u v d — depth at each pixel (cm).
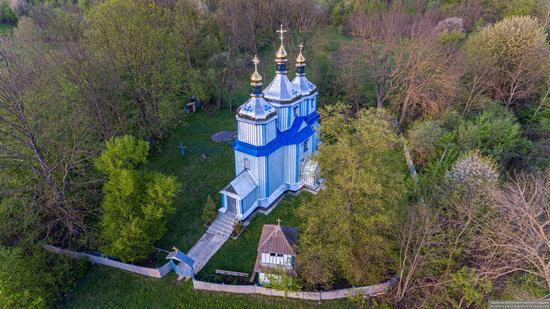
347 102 4931
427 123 3556
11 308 2134
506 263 2002
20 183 2717
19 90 2588
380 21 5688
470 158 2725
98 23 3869
